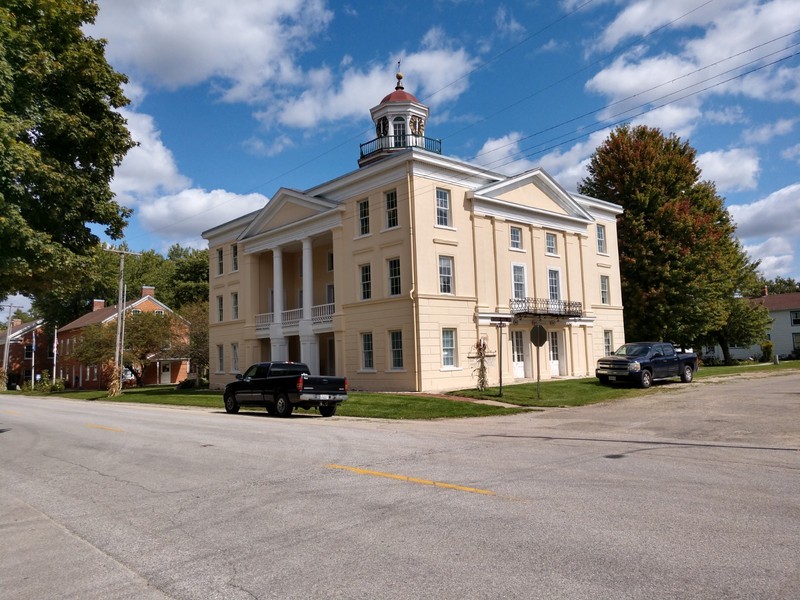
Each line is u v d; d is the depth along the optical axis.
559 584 4.51
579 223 36.94
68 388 68.81
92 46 16.62
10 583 5.03
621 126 44.81
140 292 80.62
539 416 18.61
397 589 4.54
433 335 28.17
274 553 5.49
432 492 7.57
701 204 44.09
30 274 14.95
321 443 12.47
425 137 38.09
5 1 14.03
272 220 36.72
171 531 6.36
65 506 7.69
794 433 12.77
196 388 45.19
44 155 15.00
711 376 32.72
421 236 28.36
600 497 7.12
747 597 4.20
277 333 35.72
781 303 71.81
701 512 6.38
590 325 36.59
